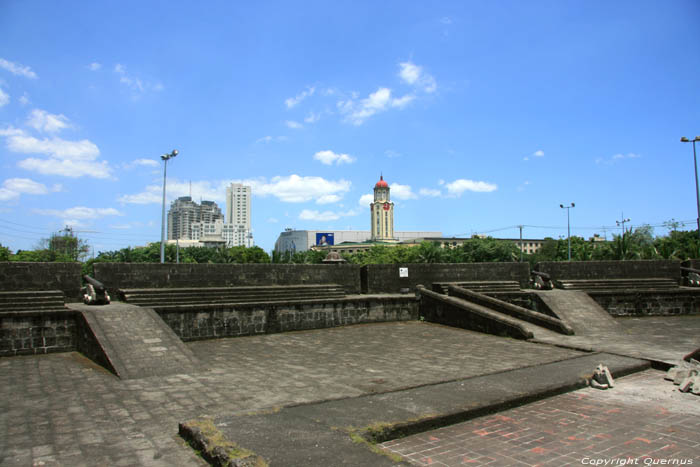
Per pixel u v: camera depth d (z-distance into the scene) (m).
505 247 63.94
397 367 10.56
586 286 21.94
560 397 8.30
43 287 13.58
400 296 19.27
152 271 15.78
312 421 6.26
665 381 9.58
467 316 17.02
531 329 15.84
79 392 8.17
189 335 14.41
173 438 5.97
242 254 72.38
